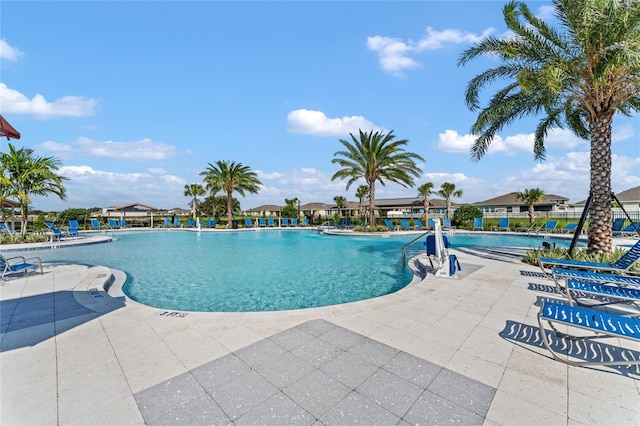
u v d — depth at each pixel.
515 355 3.14
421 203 42.59
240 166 31.00
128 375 2.76
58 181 16.91
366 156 23.28
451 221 28.62
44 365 2.94
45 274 7.41
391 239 19.52
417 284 6.17
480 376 2.73
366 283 7.98
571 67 7.36
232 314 4.41
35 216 30.42
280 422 2.12
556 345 3.36
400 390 2.51
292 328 3.88
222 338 3.57
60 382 2.64
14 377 2.72
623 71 7.08
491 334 3.68
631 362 2.69
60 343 3.45
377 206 49.94
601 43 7.02
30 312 4.54
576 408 2.28
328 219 36.97
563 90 8.14
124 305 4.88
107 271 7.81
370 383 2.62
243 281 8.23
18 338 3.59
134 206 60.34
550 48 7.86
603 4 6.65
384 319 4.18
